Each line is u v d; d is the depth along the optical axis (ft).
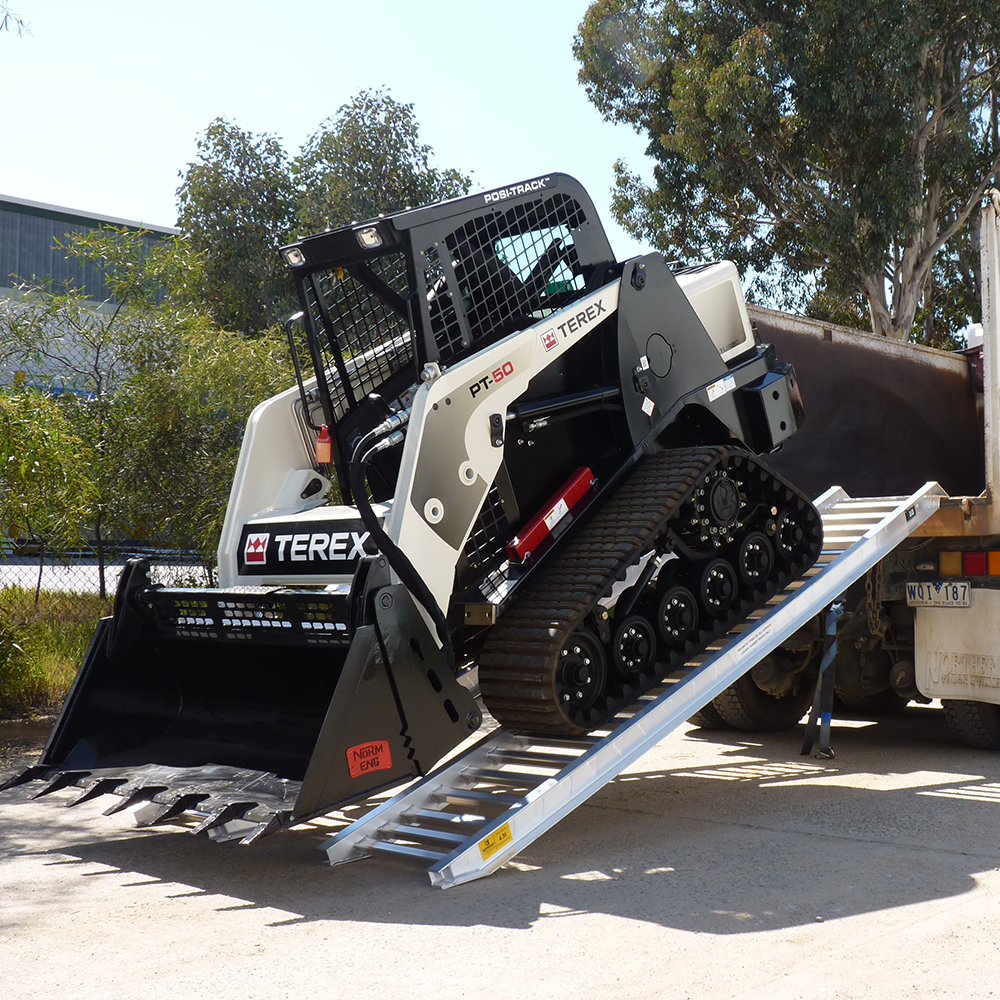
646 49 72.49
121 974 10.09
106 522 29.22
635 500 16.24
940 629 20.47
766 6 65.31
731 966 9.93
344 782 12.53
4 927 11.50
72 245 32.83
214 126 60.49
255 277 60.70
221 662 15.80
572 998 9.30
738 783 18.54
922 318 80.18
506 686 14.61
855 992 9.24
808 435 25.71
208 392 28.25
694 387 18.21
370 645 12.99
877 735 23.30
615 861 13.74
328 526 15.56
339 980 9.86
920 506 20.01
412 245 14.67
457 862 12.84
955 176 70.33
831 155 66.44
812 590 17.93
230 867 13.84
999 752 21.02
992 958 9.99
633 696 15.75
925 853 13.78
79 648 26.35
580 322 16.22
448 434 14.23
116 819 16.56
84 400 29.73
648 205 74.69
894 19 61.16
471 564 14.85
